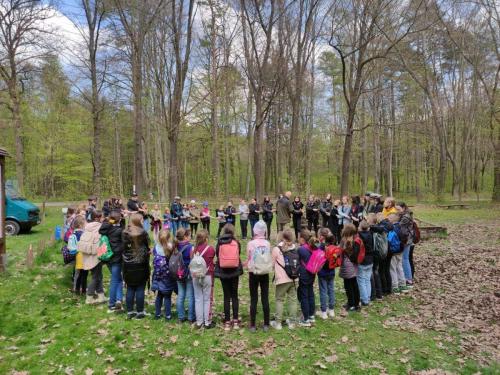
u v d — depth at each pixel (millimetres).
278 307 5785
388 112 37469
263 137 39469
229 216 13398
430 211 21578
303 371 4602
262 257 5531
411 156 40406
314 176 49656
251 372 4574
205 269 5680
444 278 8508
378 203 10852
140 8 17500
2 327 5668
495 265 9211
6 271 7992
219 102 30938
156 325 5867
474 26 27062
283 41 18109
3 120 24219
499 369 4641
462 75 33219
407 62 22859
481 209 22016
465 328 5867
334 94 38531
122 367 4637
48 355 4902
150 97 27000
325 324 6031
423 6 17453
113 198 14180
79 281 7305
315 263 5848
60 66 22719
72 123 26609
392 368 4719
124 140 42656
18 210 14523
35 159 29609
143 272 6035
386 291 7445
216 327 5855
